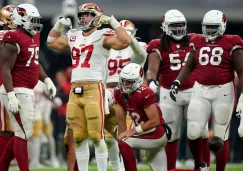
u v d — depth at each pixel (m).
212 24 28.22
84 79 27.36
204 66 28.73
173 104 31.09
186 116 31.41
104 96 27.73
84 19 27.42
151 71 30.69
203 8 59.47
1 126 29.77
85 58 27.41
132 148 27.73
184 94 30.95
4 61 27.55
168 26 30.58
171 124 31.09
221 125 28.81
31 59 28.17
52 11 57.41
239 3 59.75
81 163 27.73
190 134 28.92
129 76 27.06
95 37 27.41
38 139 43.69
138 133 27.36
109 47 27.53
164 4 59.53
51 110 46.72
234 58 28.41
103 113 27.45
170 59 30.89
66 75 46.19
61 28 28.36
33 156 43.78
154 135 27.70
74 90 27.41
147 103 27.20
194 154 30.09
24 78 28.03
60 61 54.75
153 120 27.22
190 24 59.31
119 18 58.44
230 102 28.80
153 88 29.95
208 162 31.36
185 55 30.84
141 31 59.09
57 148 48.56
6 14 29.89
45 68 53.03
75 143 28.14
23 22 28.06
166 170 28.77
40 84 43.84
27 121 27.91
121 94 27.58
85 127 27.56
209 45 28.66
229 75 28.73
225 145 29.06
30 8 28.22
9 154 28.25
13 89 27.64
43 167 43.69
